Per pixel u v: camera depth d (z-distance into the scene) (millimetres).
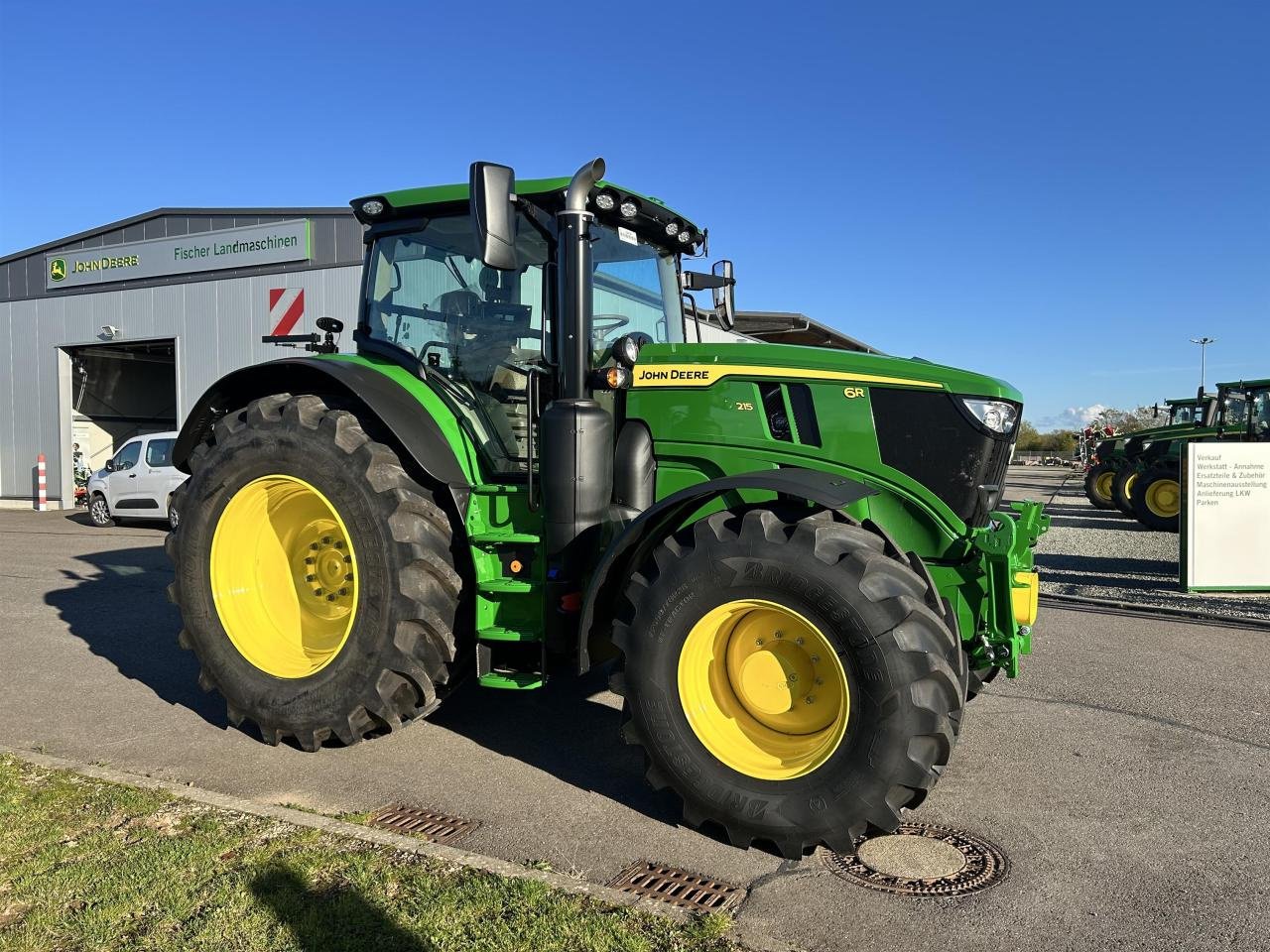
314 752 4102
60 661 5664
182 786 3580
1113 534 12953
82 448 19000
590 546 3742
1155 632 6586
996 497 3889
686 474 3936
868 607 2967
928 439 3756
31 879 2812
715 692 3340
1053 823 3434
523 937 2539
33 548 11141
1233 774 3928
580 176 3711
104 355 19062
